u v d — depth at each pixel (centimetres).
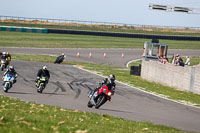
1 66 10819
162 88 10275
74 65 15025
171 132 4188
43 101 6241
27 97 6538
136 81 11406
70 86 9012
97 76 11906
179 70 10469
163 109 6894
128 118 5291
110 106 6544
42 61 15275
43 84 7338
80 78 10894
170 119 5806
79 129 3188
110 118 4709
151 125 4597
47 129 2967
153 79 11956
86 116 4456
